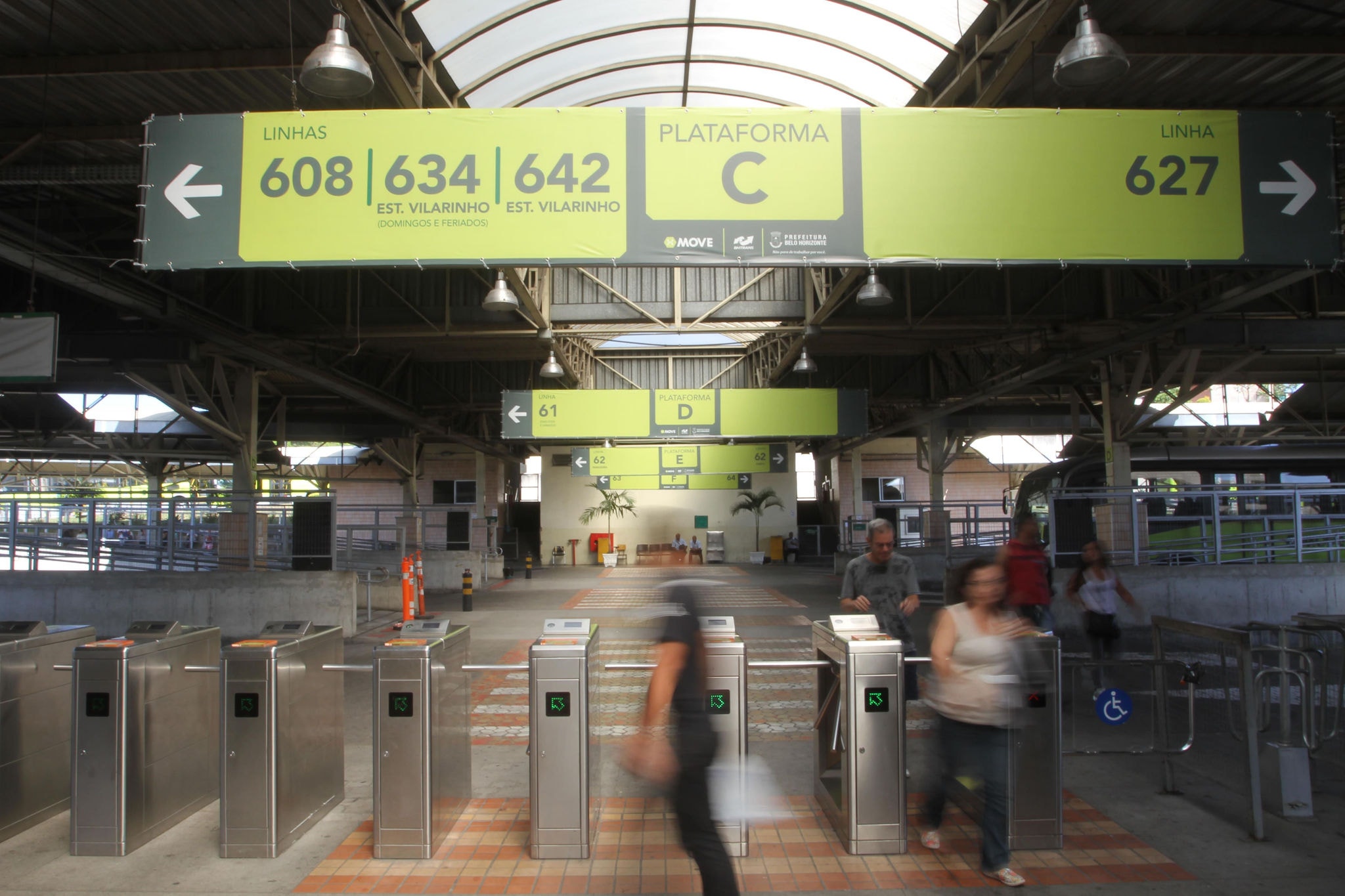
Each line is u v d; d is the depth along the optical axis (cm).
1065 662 682
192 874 481
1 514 1758
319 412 3316
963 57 962
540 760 498
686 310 1881
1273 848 502
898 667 504
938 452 3353
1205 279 1627
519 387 2773
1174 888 449
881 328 1769
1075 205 718
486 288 1812
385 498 4369
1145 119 725
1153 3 861
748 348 2867
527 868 484
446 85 1048
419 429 3253
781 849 507
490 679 1033
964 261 713
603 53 1105
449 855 502
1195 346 1794
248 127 720
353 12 772
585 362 2858
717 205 718
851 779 497
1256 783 518
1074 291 1736
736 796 498
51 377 939
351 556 2078
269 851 500
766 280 1884
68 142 1130
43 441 3091
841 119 728
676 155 722
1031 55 819
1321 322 1797
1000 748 459
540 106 1232
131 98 1045
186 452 3192
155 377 2169
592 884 462
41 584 1506
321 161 717
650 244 713
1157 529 2067
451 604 2123
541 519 4262
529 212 715
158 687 545
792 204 719
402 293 1803
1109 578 852
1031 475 2367
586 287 1873
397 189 714
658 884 462
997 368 2462
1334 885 451
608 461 2922
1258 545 1927
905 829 499
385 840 496
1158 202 718
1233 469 2322
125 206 1445
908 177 724
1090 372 2467
